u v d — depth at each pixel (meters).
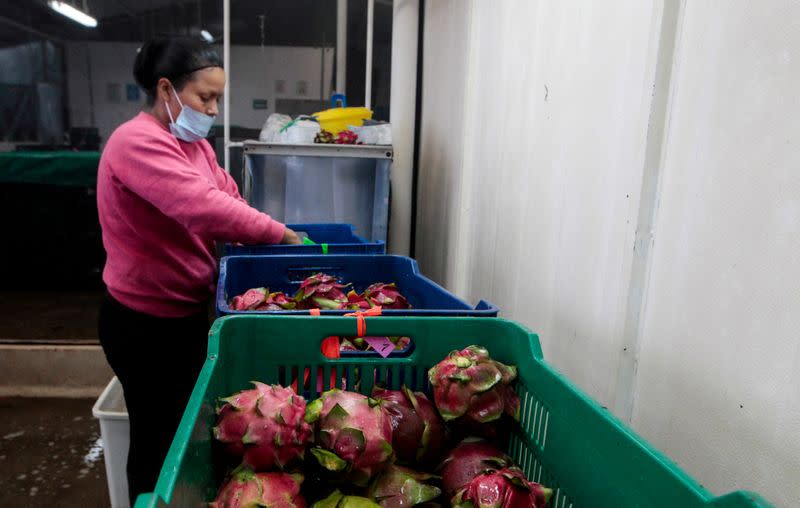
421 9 2.77
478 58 1.71
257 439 0.56
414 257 2.93
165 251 1.16
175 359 1.25
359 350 0.85
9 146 5.27
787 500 0.51
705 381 0.64
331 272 1.24
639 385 0.78
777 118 0.54
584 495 0.53
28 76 5.88
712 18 0.64
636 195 0.78
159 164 1.07
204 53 1.15
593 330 0.92
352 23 4.88
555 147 1.09
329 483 0.59
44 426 2.08
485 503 0.53
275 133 2.14
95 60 6.33
